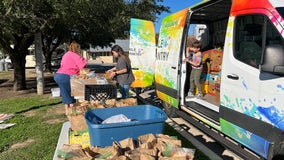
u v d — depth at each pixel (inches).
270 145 137.3
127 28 666.8
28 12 321.4
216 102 251.0
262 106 141.9
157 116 155.9
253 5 153.6
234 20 169.9
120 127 129.9
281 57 124.6
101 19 470.6
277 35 136.3
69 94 263.6
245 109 154.6
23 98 438.0
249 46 156.3
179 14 261.7
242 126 157.5
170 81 264.8
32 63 1699.1
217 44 283.7
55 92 440.1
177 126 258.4
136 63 336.5
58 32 539.5
